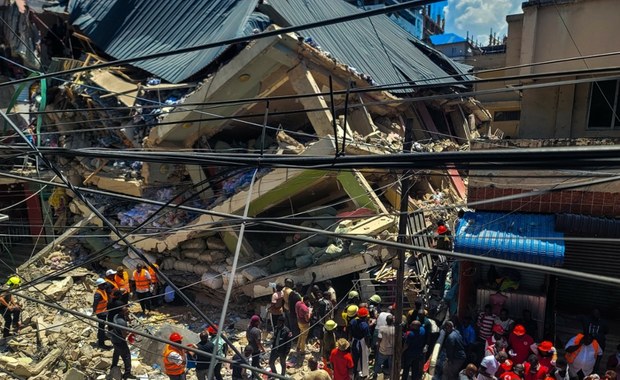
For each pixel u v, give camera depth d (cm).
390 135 1620
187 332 1021
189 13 1798
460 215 1049
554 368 816
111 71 1672
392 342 881
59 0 2273
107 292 1084
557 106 1195
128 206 1486
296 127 1578
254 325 927
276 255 1296
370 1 3825
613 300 1020
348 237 325
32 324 1150
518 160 285
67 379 916
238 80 1248
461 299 1016
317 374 712
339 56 1648
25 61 1775
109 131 1573
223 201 1302
